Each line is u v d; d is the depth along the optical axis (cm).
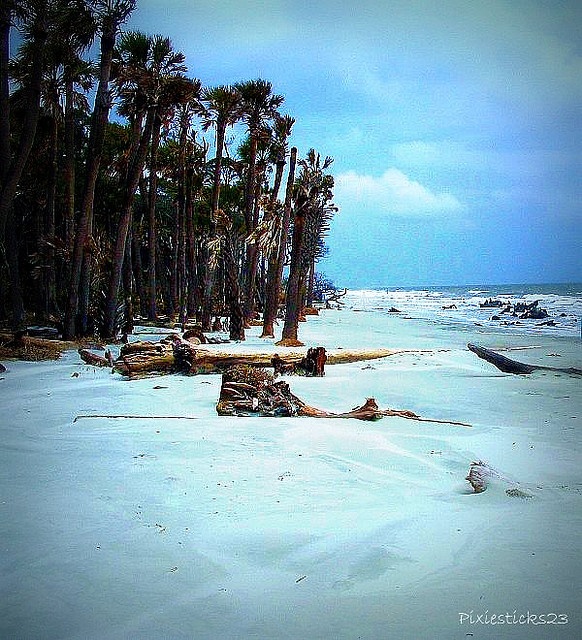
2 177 2070
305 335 2878
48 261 2833
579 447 769
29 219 3428
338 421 929
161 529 482
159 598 372
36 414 965
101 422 902
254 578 398
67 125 2867
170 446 755
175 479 615
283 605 362
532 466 678
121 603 366
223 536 467
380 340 2633
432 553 430
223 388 1021
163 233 5272
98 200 3900
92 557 429
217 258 2991
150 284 3659
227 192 4994
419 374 1452
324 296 8950
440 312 6291
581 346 2348
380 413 958
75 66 2670
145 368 1450
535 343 2569
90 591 381
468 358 1781
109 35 2288
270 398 995
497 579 385
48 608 360
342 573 403
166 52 2548
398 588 379
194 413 991
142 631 335
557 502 544
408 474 645
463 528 477
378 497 565
